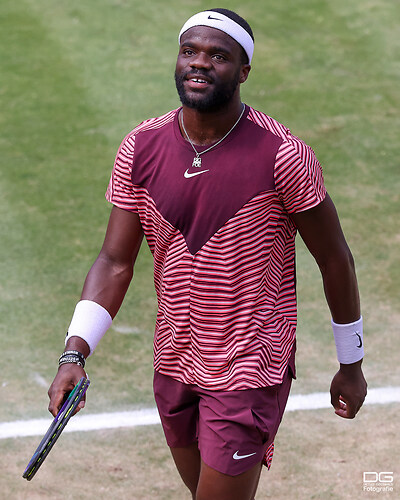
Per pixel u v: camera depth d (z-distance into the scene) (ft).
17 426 53.93
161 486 48.78
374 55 112.06
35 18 120.88
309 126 96.53
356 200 83.15
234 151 34.76
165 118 36.76
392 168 88.84
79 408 34.22
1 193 83.97
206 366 36.63
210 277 35.53
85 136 94.73
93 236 77.46
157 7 123.75
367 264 73.20
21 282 70.49
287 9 123.54
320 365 60.49
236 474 36.52
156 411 55.57
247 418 35.94
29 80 106.11
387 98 102.58
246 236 35.04
